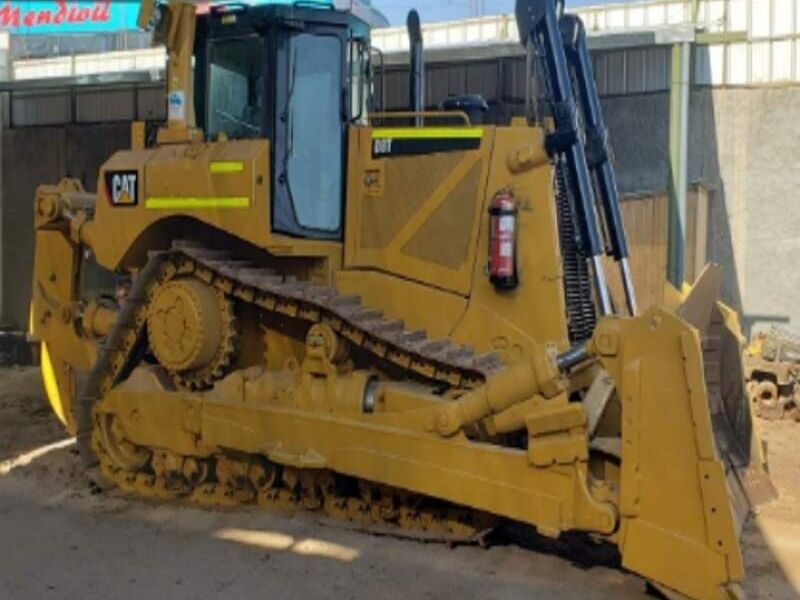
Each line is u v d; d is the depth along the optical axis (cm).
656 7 1254
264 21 582
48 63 1753
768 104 1134
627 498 448
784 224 1131
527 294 532
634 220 1068
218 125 625
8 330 1475
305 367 575
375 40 1484
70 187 763
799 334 1123
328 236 603
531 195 533
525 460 482
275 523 582
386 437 529
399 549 537
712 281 609
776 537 563
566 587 482
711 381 618
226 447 592
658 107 1137
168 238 647
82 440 669
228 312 606
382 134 591
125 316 642
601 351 459
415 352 526
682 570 436
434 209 567
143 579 501
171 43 630
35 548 551
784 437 834
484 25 1416
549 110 556
